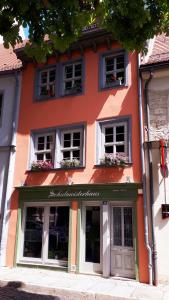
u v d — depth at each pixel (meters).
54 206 12.05
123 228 10.77
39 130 13.10
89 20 5.50
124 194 10.70
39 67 14.02
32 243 12.16
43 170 12.42
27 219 12.50
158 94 11.24
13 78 14.45
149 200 10.34
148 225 10.16
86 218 11.41
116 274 10.47
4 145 13.57
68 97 12.88
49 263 11.54
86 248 11.15
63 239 11.57
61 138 12.73
